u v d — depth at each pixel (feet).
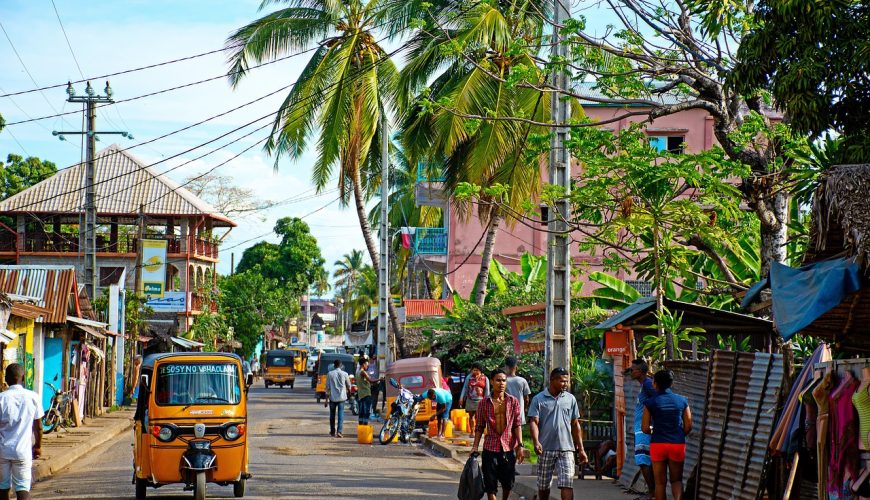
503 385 39.55
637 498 42.98
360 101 107.14
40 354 81.56
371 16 107.76
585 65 56.34
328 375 82.99
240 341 254.68
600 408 61.77
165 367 44.37
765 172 54.80
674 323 48.37
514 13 88.12
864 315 35.68
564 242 52.90
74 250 189.57
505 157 94.48
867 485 26.50
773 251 55.31
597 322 75.92
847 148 37.19
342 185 115.55
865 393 26.37
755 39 40.09
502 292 100.32
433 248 146.82
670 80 60.95
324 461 62.13
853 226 27.89
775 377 33.53
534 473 53.52
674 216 51.16
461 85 91.66
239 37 107.04
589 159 52.47
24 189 200.34
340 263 419.54
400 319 136.46
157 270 149.07
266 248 332.80
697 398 41.57
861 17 37.96
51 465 57.67
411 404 79.77
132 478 53.16
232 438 43.45
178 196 192.95
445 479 54.13
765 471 33.17
